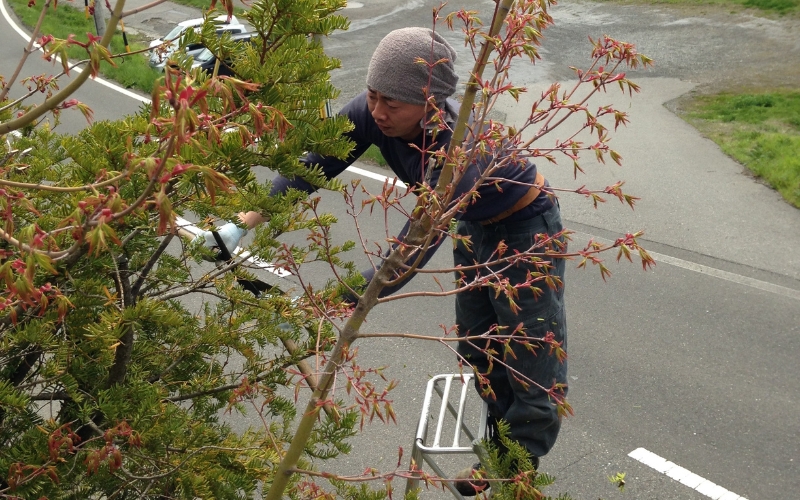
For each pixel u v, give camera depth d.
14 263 1.06
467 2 19.64
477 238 2.70
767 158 9.50
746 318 6.18
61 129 10.70
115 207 1.02
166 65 1.35
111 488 1.84
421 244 1.63
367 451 4.45
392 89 2.11
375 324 6.00
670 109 11.71
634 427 4.82
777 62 13.84
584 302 6.40
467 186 2.10
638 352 5.66
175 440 1.90
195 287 2.20
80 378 1.78
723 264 7.18
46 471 1.55
